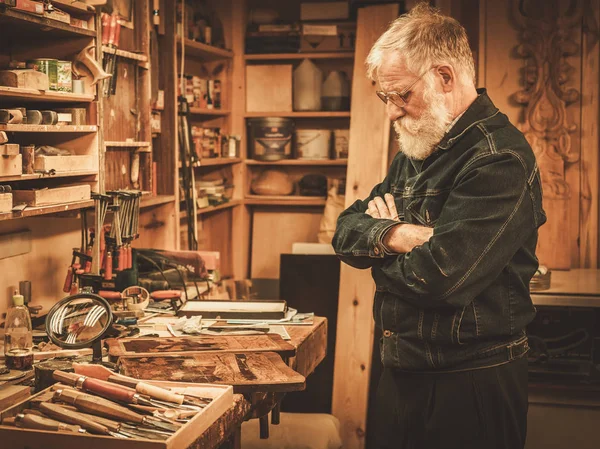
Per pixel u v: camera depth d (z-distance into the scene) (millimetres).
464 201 1897
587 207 4230
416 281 1916
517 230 1893
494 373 1986
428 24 2012
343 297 4137
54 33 2711
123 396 1807
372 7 4340
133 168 3324
